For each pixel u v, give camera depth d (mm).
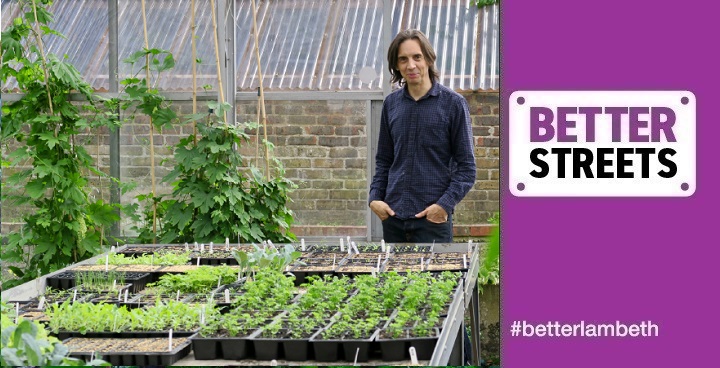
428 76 5180
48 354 2326
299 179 7340
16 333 2271
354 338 2990
